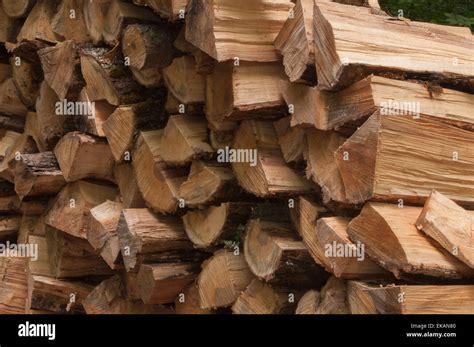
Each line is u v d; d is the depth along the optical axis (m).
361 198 2.82
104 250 4.12
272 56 3.32
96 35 4.29
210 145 3.66
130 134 4.02
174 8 3.40
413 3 5.45
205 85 3.63
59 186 4.60
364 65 2.84
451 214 2.75
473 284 2.77
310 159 3.15
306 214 3.17
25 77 5.11
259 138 3.36
